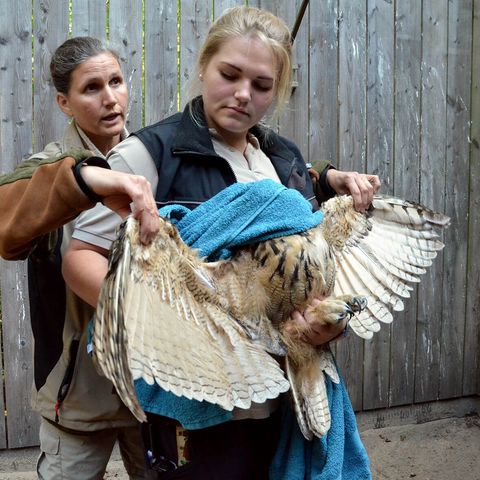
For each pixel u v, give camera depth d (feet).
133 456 8.34
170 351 4.45
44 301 7.22
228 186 5.90
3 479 12.50
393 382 15.23
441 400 15.87
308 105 13.61
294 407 5.43
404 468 13.74
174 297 4.72
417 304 15.31
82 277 5.49
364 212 6.64
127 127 12.44
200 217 5.51
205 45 5.94
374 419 15.28
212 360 4.74
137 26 12.33
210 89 5.79
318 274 5.46
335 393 5.90
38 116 12.00
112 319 4.12
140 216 4.58
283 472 5.74
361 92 14.02
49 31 11.91
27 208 4.99
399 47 14.28
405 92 14.44
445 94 14.85
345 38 13.75
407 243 6.75
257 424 5.85
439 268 15.42
